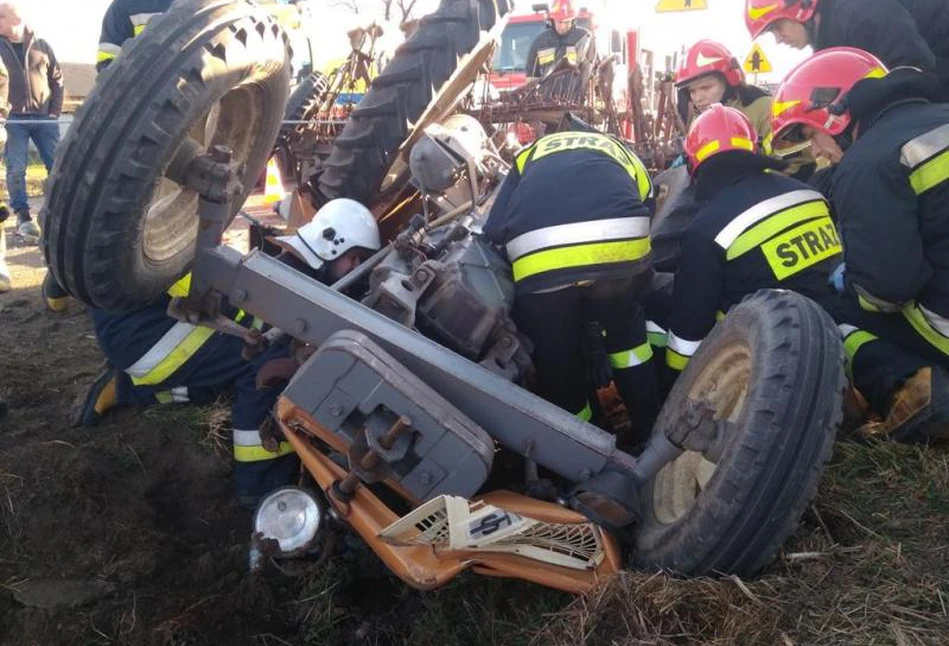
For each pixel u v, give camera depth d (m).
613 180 2.71
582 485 2.44
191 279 2.57
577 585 2.30
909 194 2.71
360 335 2.40
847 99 2.89
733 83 5.15
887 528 2.43
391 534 2.26
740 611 2.07
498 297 2.71
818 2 4.11
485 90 5.77
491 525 2.16
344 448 2.45
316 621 2.74
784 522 2.09
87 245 2.26
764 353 2.20
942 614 2.05
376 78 3.85
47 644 2.63
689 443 2.26
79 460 3.24
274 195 7.10
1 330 4.73
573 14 7.70
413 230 2.93
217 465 3.36
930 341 2.94
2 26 6.96
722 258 3.02
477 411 2.48
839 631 2.01
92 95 2.19
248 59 2.37
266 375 2.80
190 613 2.72
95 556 2.97
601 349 3.00
